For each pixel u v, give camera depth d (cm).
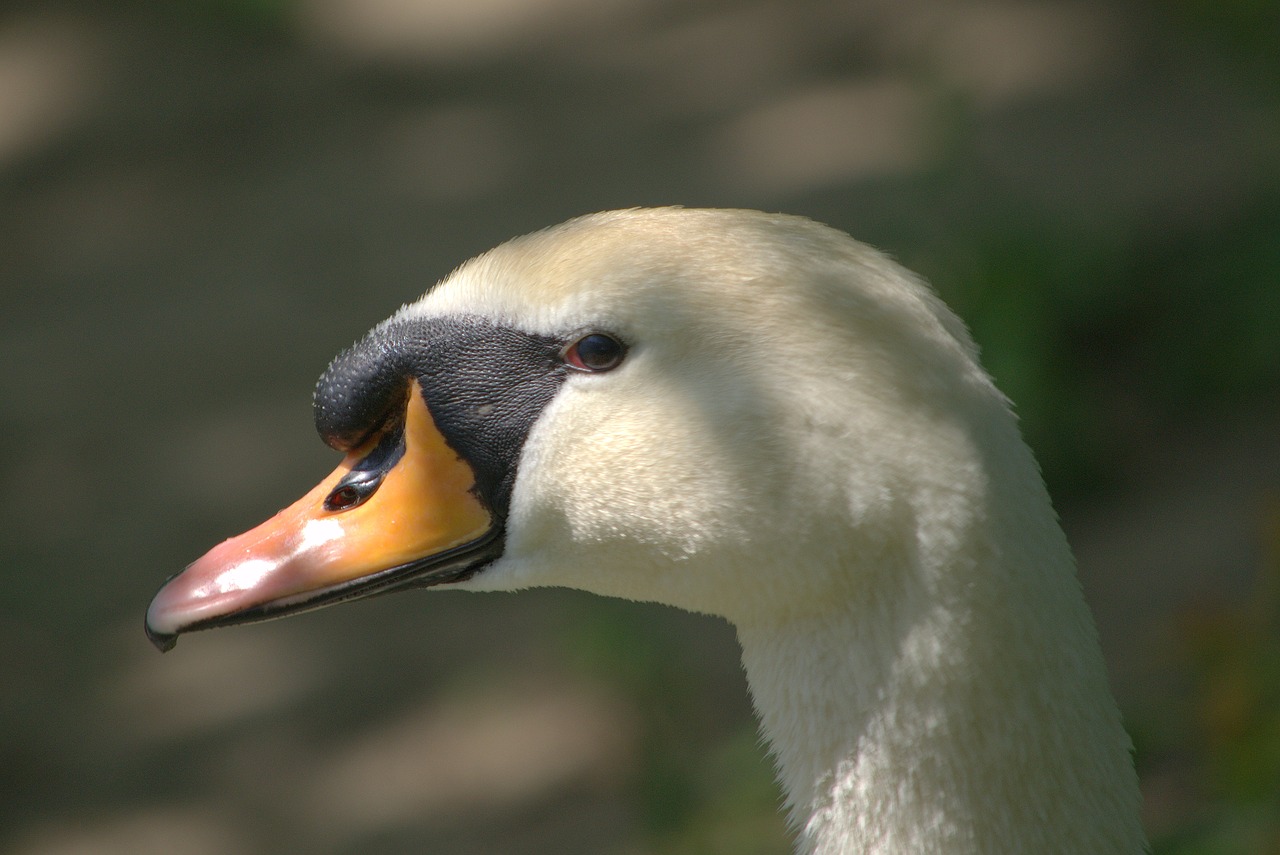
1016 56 1827
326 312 1722
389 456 503
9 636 1324
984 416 439
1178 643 732
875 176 1659
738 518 447
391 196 1948
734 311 447
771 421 441
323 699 1182
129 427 1577
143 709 1220
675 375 452
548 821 984
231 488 1454
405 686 1173
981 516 432
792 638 461
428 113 2148
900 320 439
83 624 1328
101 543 1420
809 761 461
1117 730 451
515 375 475
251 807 1091
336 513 501
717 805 841
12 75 2336
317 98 2206
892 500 434
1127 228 1277
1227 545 1006
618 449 460
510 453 477
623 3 2370
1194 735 758
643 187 1825
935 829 443
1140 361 1191
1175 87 1658
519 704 1106
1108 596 1005
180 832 1083
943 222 1279
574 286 461
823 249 453
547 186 1894
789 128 1859
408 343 490
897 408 433
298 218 1925
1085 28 1847
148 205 2009
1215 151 1466
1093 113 1644
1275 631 691
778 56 2062
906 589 439
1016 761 437
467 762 1069
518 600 1243
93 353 1717
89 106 2231
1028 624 434
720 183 1775
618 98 2084
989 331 1122
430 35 2375
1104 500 1114
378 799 1061
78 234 1975
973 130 1374
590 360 463
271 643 1268
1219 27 1391
